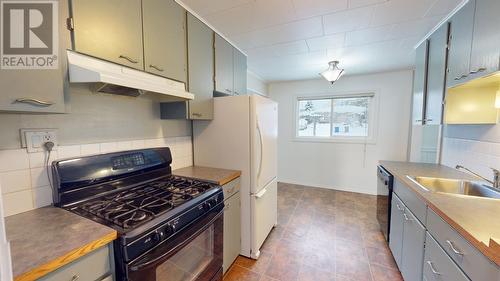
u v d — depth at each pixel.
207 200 1.37
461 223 0.94
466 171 1.91
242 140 1.93
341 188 4.12
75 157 1.22
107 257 0.88
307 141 4.36
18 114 1.06
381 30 2.07
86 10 1.02
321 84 4.19
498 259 0.72
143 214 1.04
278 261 1.97
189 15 1.70
